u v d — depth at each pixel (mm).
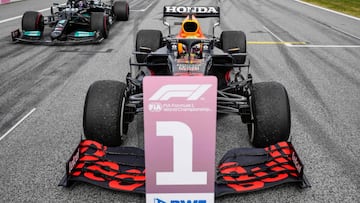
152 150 2660
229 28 11961
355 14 16141
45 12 14516
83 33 9414
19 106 5516
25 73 7141
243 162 3508
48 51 8883
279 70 7445
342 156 4152
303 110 5430
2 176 3713
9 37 10375
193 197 2789
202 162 2699
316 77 7055
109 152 3572
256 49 9258
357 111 5438
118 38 10250
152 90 2525
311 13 16188
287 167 3469
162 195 2773
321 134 4676
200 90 2527
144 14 14469
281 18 14461
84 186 3535
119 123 3684
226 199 3348
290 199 3365
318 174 3787
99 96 3674
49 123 4945
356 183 3645
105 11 11047
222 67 5078
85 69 7367
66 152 4199
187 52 4621
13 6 16641
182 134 2625
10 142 4422
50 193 3439
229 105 4578
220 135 4582
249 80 4445
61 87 6332
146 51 6090
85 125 3660
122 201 3324
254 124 3707
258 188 3227
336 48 9609
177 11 6793
